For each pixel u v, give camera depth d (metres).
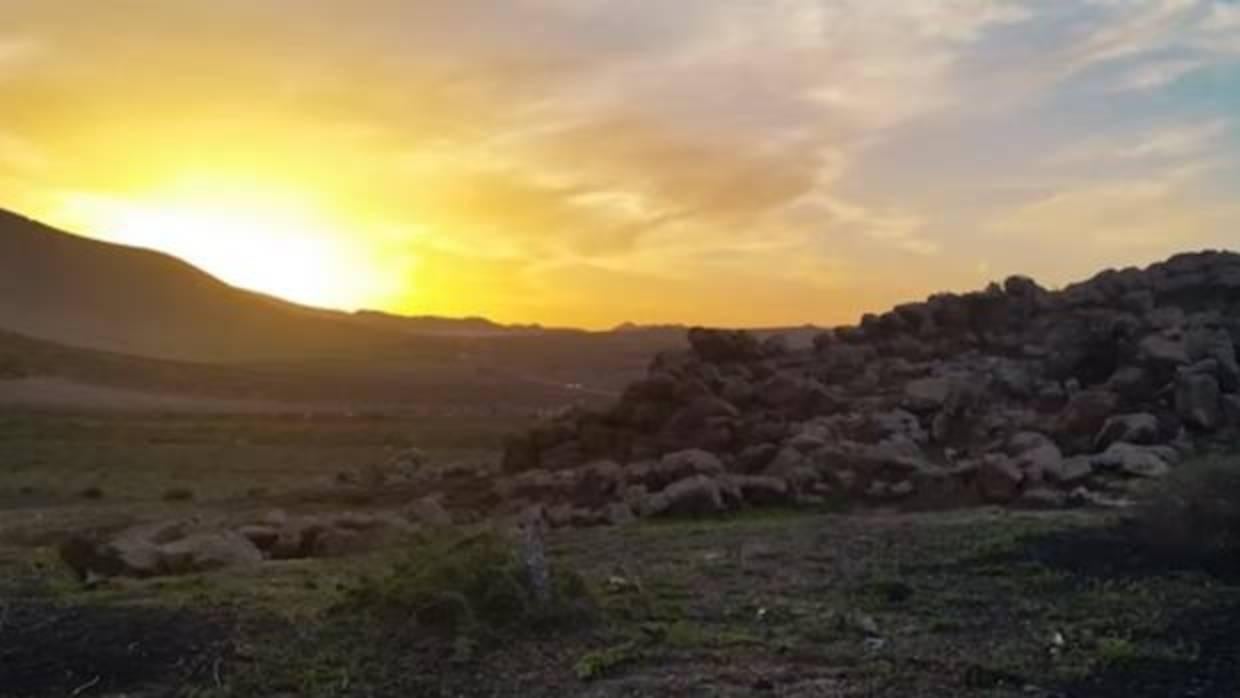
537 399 89.19
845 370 22.69
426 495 20.39
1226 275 23.08
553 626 9.23
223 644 8.88
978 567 11.48
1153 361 18.88
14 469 32.94
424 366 123.25
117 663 8.42
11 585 11.71
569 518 16.23
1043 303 24.05
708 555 12.77
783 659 8.34
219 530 15.13
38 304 131.25
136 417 59.84
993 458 16.06
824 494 16.67
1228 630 8.74
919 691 7.48
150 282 150.00
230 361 125.19
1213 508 11.77
